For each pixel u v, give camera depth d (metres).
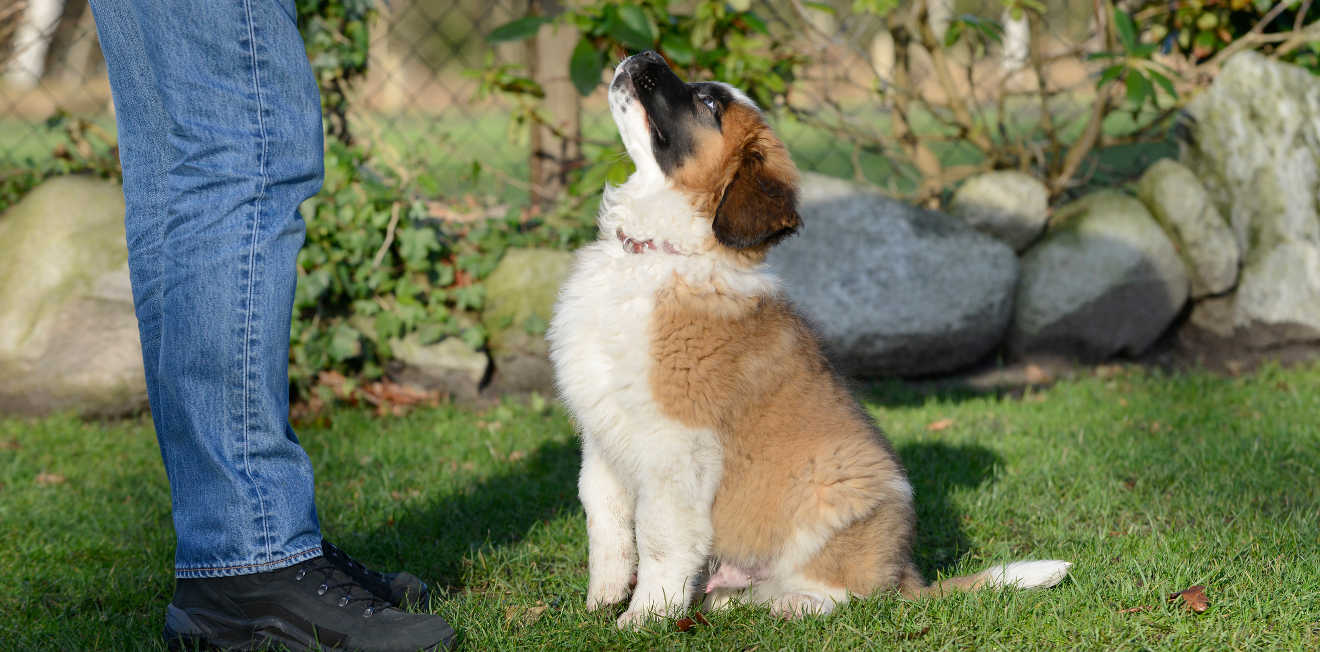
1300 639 2.66
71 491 4.21
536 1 6.38
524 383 5.95
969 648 2.65
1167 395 5.64
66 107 8.27
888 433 5.02
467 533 3.72
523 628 2.79
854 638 2.68
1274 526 3.51
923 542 3.64
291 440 2.60
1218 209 6.38
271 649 2.50
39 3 6.63
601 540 3.06
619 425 2.91
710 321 2.90
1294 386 5.69
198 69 2.38
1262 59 6.30
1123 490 4.08
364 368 5.73
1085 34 6.83
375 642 2.49
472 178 6.17
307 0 5.81
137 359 5.41
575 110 6.52
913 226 5.95
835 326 5.80
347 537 3.64
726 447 2.89
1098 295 6.07
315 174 2.56
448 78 12.82
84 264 5.41
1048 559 3.21
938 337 5.88
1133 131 6.80
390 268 5.85
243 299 2.41
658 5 5.80
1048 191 6.60
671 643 2.67
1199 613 2.80
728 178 3.09
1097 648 2.62
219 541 2.47
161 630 2.78
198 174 2.39
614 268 3.06
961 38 6.79
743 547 2.99
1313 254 6.12
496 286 5.98
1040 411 5.39
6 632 2.78
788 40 6.43
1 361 5.27
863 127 6.76
